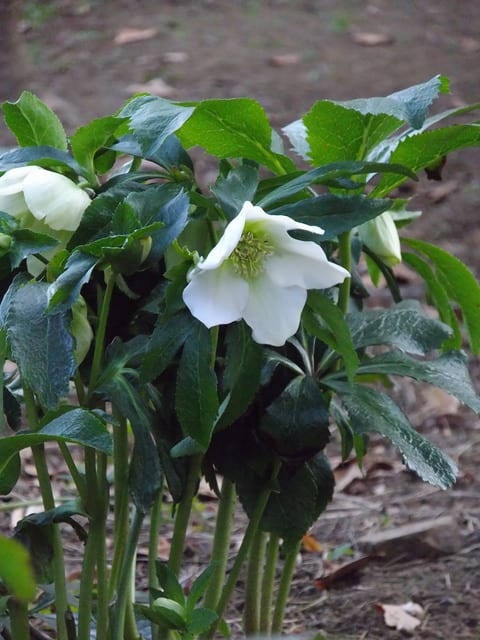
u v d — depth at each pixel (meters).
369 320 1.24
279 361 1.19
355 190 1.24
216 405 1.13
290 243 1.12
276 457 1.22
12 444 1.13
